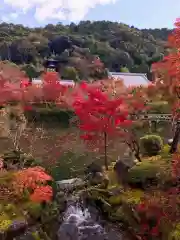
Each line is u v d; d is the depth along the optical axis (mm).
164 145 10859
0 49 42438
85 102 8570
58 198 7973
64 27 58750
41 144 14391
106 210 7816
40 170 7949
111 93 10109
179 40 7949
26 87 18203
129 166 8750
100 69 36594
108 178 8680
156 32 63062
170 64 8109
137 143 9758
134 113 10938
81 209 7918
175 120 10195
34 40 46344
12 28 54375
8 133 13281
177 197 6914
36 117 20141
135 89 10672
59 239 7316
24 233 6941
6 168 8961
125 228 7379
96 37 52125
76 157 12375
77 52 43062
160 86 8883
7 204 7387
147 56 46688
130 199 7688
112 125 8766
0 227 6746
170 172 7770
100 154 12461
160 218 6805
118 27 56656
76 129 18156
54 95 19047
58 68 39875
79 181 8711
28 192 7617
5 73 17891
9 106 15938
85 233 7410
